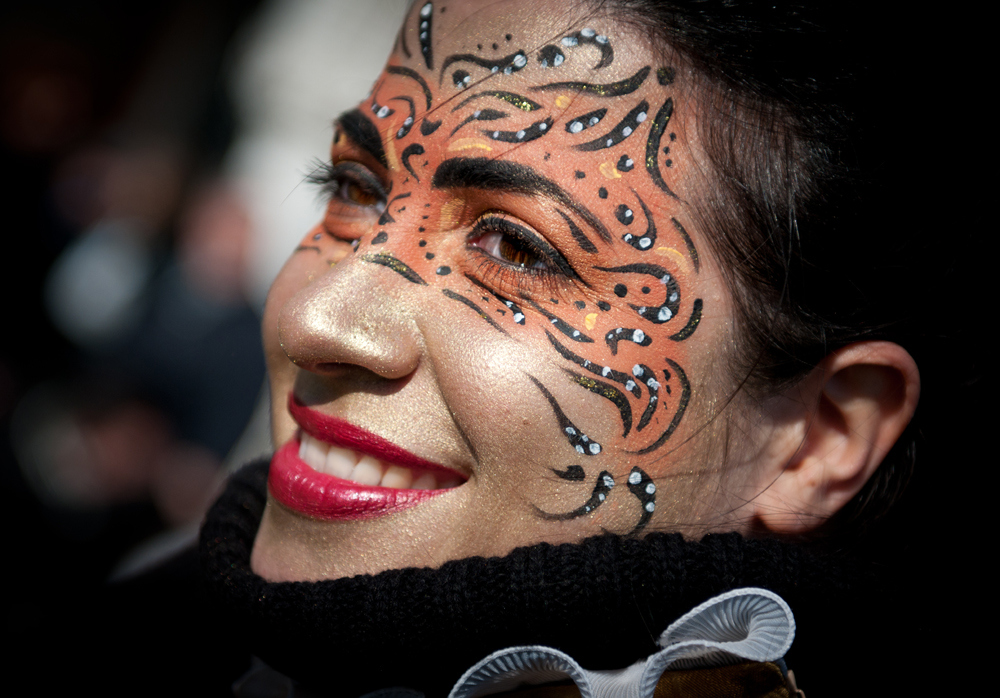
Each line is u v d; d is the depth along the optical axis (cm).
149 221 327
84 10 371
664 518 114
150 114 405
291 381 132
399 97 121
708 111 113
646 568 107
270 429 138
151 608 156
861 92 116
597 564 107
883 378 121
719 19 112
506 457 111
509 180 111
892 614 121
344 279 115
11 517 248
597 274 112
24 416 269
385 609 108
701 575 107
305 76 375
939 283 123
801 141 115
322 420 120
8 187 316
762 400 118
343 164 129
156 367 289
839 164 115
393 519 115
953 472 132
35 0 353
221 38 411
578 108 112
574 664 103
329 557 117
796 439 120
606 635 108
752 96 114
